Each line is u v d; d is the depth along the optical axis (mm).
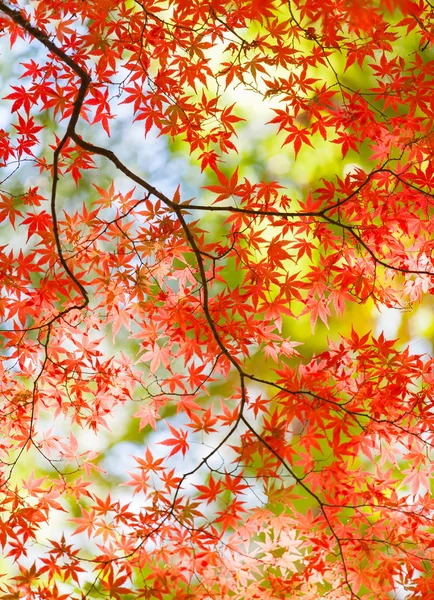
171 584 3215
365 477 3354
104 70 3367
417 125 3447
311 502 4953
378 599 3305
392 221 3461
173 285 5188
